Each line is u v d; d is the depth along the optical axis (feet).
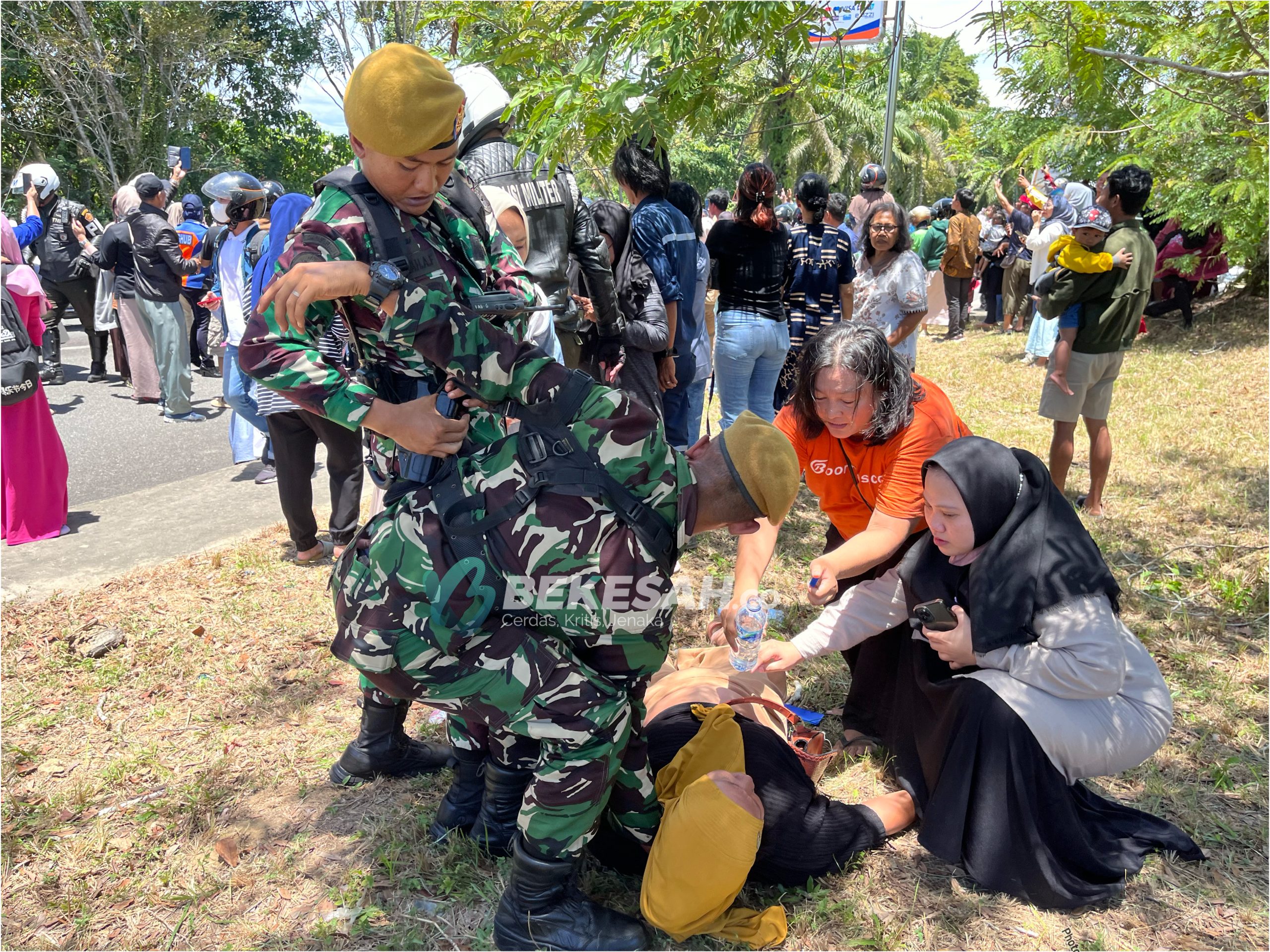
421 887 8.17
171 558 15.81
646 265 15.70
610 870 8.29
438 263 6.52
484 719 7.14
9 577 15.01
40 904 8.16
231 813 9.30
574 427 6.55
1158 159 19.19
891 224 17.85
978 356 33.91
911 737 9.11
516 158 9.78
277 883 8.34
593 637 6.89
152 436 24.61
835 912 7.86
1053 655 7.79
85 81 68.80
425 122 5.90
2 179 66.74
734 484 6.77
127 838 9.00
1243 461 19.39
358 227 6.25
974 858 7.97
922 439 8.94
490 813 8.29
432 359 6.31
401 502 6.83
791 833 7.88
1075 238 15.35
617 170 16.06
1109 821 8.55
